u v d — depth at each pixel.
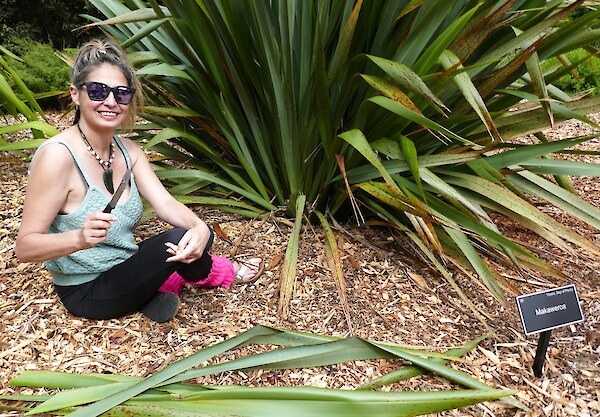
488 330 1.61
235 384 1.34
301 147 1.89
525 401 1.38
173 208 1.53
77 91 1.33
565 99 2.05
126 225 1.46
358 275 1.79
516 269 1.82
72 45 4.82
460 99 1.92
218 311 1.60
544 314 1.40
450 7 1.62
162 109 1.93
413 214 1.63
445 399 1.19
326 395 1.19
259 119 1.99
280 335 1.41
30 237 1.29
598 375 1.49
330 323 1.58
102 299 1.46
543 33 1.89
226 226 2.01
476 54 1.93
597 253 1.67
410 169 1.67
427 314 1.66
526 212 1.72
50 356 1.39
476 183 1.81
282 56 1.74
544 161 1.97
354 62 1.74
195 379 1.34
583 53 4.43
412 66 1.69
